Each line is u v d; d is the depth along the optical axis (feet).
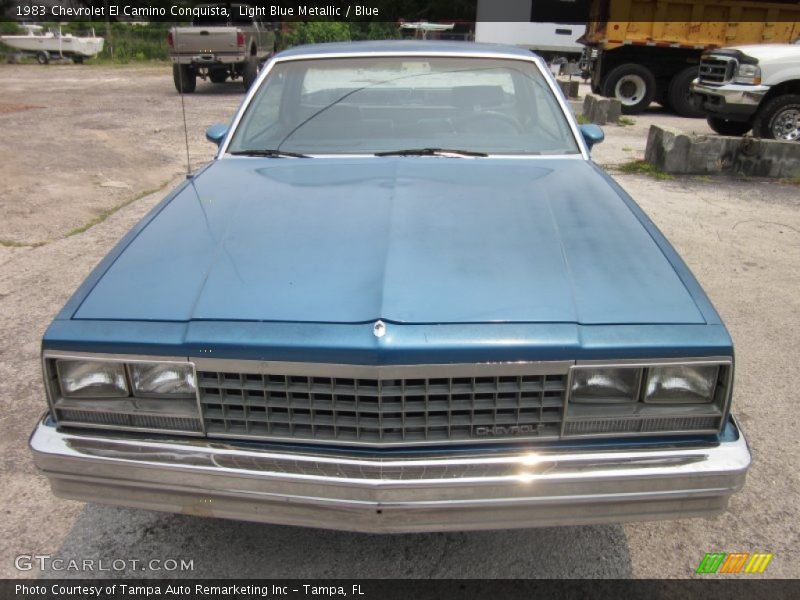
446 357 5.75
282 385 5.96
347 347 5.74
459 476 5.89
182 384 6.11
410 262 6.79
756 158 25.09
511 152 10.41
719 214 20.43
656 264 6.93
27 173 23.98
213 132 11.20
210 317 6.12
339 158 10.21
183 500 6.26
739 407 10.41
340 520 6.10
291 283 6.50
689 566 7.55
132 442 6.18
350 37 74.43
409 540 7.97
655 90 44.21
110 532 8.00
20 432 9.70
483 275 6.61
